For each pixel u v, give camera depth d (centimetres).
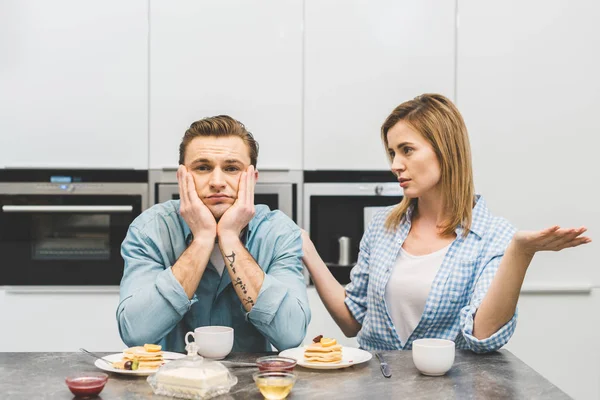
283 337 138
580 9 287
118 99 282
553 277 284
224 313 150
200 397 103
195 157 144
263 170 285
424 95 162
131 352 122
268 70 285
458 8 288
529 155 287
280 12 285
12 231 282
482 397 106
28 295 279
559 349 283
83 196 282
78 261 285
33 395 106
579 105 288
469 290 153
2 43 278
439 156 156
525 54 287
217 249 149
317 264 173
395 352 139
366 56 287
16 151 280
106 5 281
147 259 147
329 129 287
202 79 283
